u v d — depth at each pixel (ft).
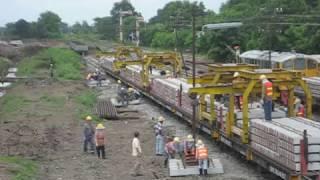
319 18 220.23
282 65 155.33
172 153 82.89
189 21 286.46
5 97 180.55
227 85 83.05
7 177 71.61
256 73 77.41
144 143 102.32
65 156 91.61
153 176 77.87
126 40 521.65
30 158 88.79
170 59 174.91
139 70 187.21
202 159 76.38
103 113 135.13
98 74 219.41
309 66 155.33
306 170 61.52
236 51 234.58
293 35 224.94
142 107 152.35
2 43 466.29
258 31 244.42
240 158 85.81
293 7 236.63
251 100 88.99
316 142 61.62
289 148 62.75
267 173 75.72
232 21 275.18
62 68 274.36
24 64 334.03
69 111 138.92
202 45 297.74
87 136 94.17
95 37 645.92
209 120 96.84
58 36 634.84
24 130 112.68
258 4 307.37
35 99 163.12
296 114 83.25
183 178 76.02
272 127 68.39
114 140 105.91
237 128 81.87
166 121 125.80
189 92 85.56
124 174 79.41
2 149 94.27
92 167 83.92
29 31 625.00
